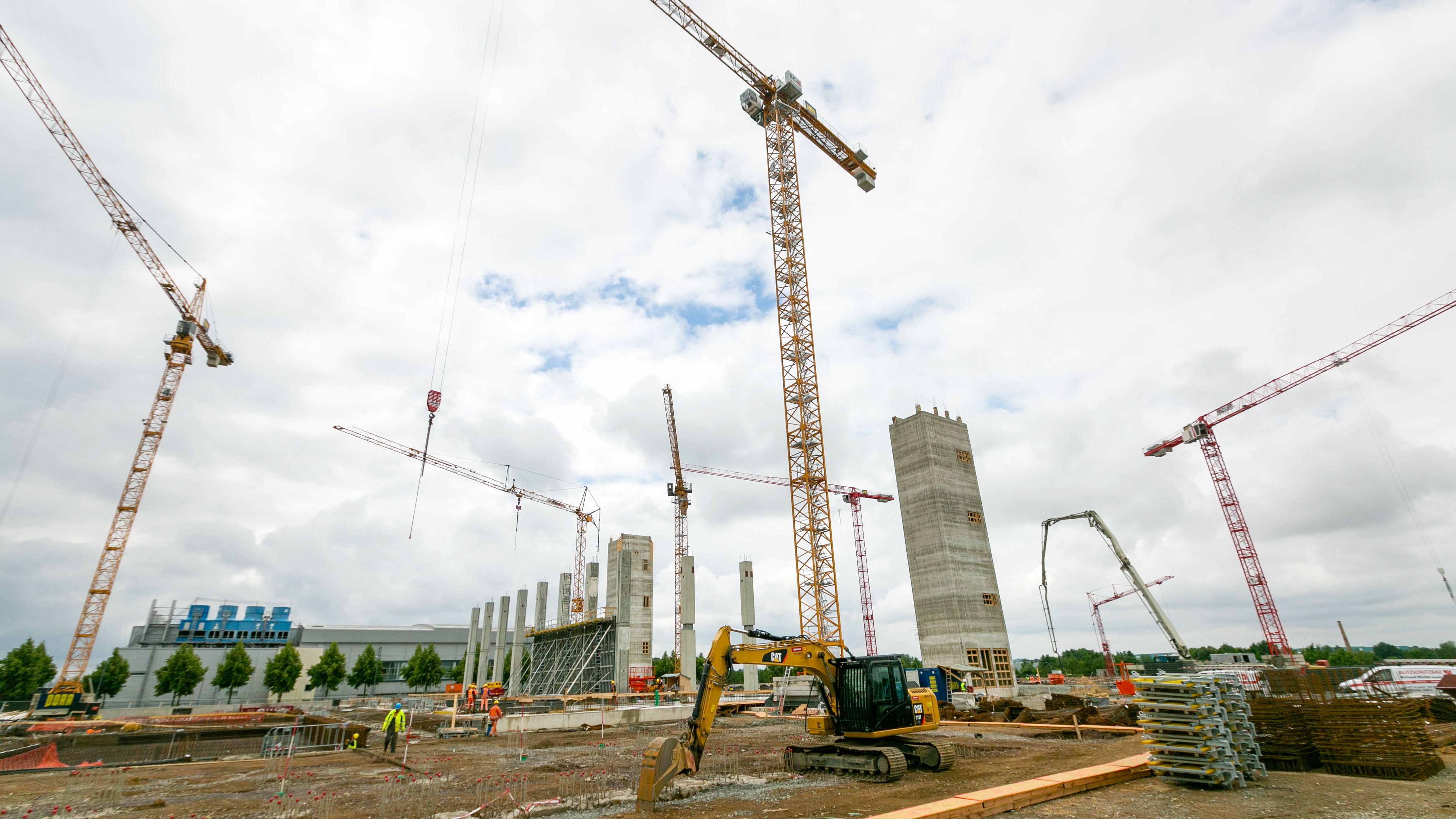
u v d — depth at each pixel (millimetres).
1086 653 178750
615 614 85188
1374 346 88562
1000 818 13477
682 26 70062
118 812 15898
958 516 78750
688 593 70750
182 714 71438
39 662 76375
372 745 31281
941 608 74812
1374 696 17797
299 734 29672
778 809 14773
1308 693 18688
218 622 108188
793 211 72438
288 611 114000
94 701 79438
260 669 100500
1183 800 14594
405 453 100562
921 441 81000
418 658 103750
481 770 22156
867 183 83688
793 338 68688
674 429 115688
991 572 78562
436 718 45281
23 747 28391
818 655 20312
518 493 117375
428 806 15984
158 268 85562
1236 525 100125
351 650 114938
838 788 17250
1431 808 13203
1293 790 15328
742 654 18891
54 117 72062
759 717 45875
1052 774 17656
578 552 126438
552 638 97562
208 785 19688
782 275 70812
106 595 76250
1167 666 89188
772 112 74750
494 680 84062
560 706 58156
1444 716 27047
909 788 17031
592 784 18391
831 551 63188
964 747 26594
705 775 19531
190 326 87188
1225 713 16312
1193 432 105312
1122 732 30453
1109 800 14867
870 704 19609
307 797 17234
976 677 70938
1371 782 16062
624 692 67812
